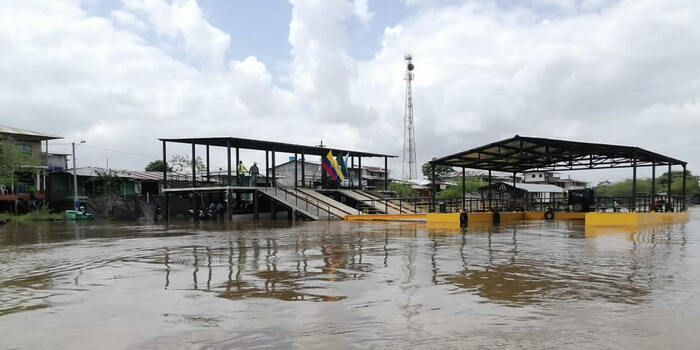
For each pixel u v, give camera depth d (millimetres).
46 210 39656
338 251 11734
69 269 9562
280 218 33969
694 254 10414
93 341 4738
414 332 4797
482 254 10844
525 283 7289
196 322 5320
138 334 4926
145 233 19766
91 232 21281
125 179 47312
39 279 8430
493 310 5641
